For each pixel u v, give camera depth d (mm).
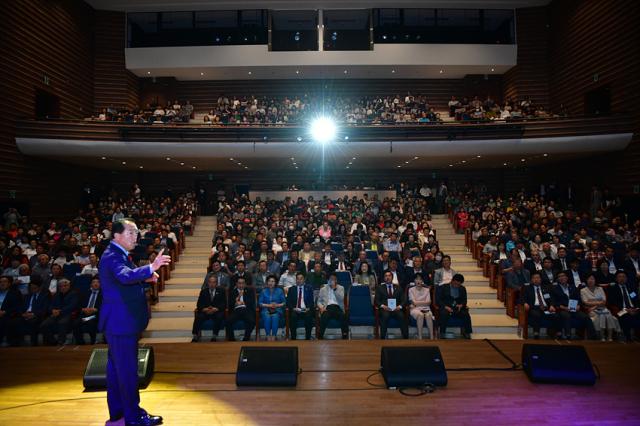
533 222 12805
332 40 19578
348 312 7289
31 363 5082
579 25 15906
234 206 15117
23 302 7395
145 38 19703
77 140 13617
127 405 3250
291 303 7441
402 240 11227
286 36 19719
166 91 19672
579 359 4281
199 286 10273
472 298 9562
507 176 19719
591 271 8289
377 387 4184
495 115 16234
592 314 7121
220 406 3773
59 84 15336
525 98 18203
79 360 5199
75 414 3662
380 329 7117
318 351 5375
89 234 11836
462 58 18328
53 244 10555
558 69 17391
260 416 3588
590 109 15531
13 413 3684
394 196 17844
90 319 7082
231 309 7527
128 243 3281
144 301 3307
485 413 3619
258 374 4215
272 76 19531
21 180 13383
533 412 3639
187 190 19953
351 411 3664
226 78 19750
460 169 19953
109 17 18078
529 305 7484
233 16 19484
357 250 10609
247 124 14789
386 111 17812
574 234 10750
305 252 10258
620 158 13742
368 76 19688
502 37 19656
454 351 5328
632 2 13141
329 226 12289
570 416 3570
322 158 15602
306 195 17812
